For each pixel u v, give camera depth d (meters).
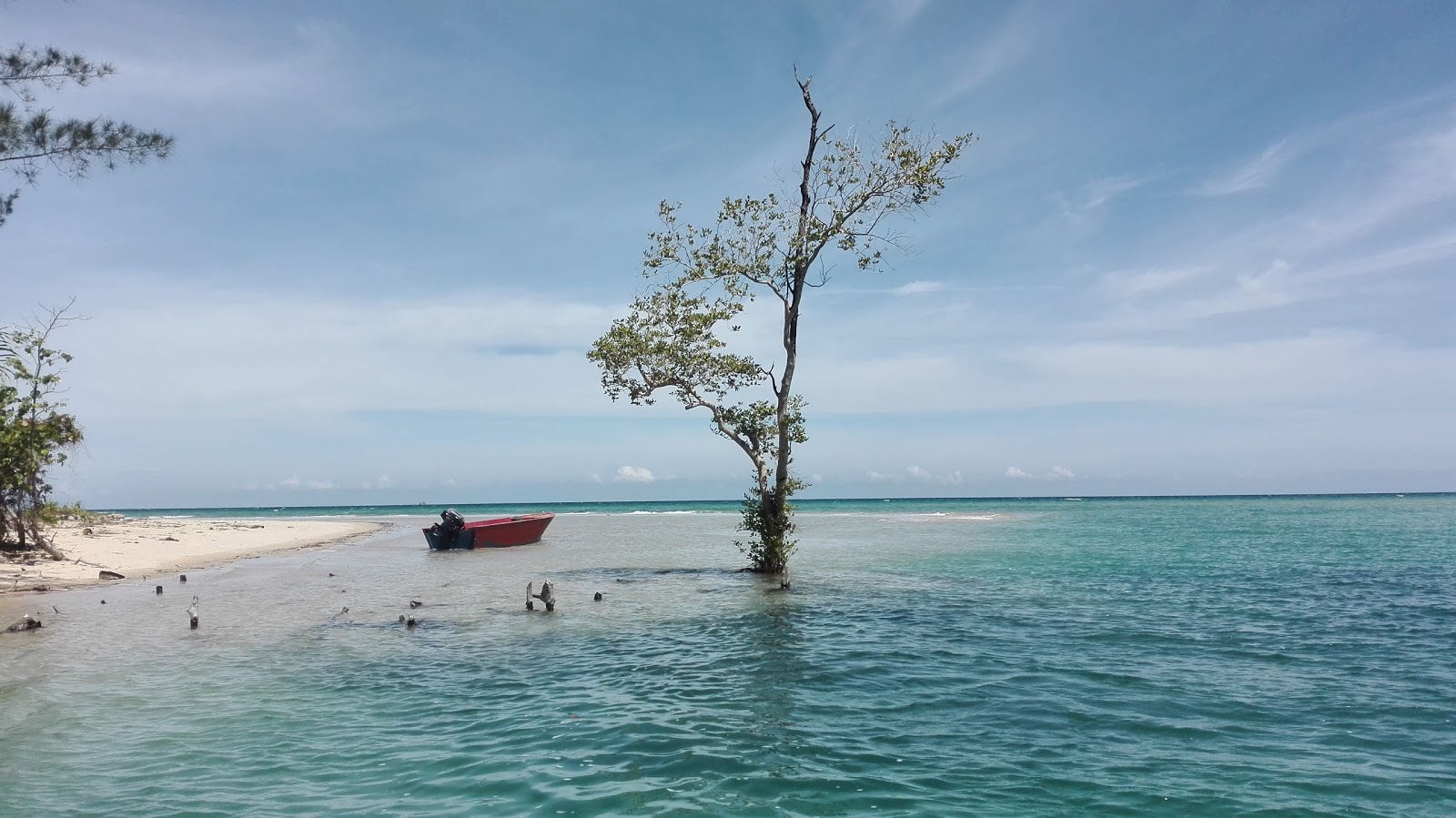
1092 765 7.89
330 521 76.62
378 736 8.95
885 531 49.53
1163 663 12.26
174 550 35.16
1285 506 105.56
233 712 9.93
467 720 9.59
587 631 15.53
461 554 34.94
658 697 10.62
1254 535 41.62
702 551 36.28
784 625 16.11
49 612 17.91
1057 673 11.67
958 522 61.47
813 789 7.29
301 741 8.78
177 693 10.81
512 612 17.92
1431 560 27.53
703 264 22.88
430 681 11.56
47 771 7.84
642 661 12.88
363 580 24.61
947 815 6.68
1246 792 7.19
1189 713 9.62
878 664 12.41
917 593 20.72
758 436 23.20
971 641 14.20
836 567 27.81
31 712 9.88
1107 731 8.98
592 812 6.77
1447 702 10.05
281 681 11.56
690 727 9.24
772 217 22.25
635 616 17.39
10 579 22.84
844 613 17.52
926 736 8.84
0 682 11.42
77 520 38.84
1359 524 51.94
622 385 23.50
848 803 6.96
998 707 9.95
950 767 7.86
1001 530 49.16
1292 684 10.95
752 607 18.61
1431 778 7.50
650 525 65.56
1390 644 13.58
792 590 21.70
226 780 7.57
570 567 28.80
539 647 14.02
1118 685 10.98
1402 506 102.75
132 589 22.03
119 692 10.86
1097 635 14.56
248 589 22.25
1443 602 18.08
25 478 25.77
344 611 17.59
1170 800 7.01
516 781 7.53
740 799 7.05
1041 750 8.36
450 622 16.61
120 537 38.34
